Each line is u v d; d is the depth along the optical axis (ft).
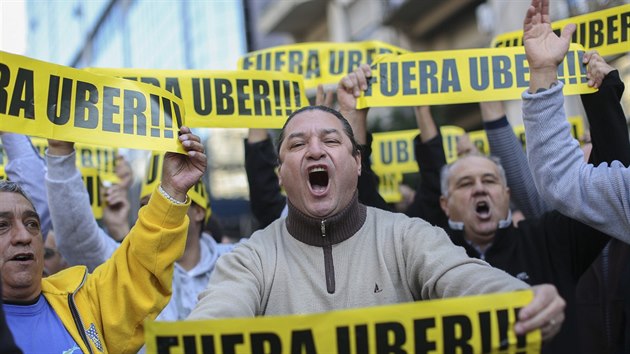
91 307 8.31
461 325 6.10
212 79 10.70
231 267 7.61
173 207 8.23
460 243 11.98
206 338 6.16
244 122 10.71
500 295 6.11
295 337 6.14
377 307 6.15
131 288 8.19
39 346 7.73
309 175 7.88
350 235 7.66
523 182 12.72
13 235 7.94
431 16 62.44
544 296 6.06
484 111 12.80
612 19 10.95
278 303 7.51
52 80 8.21
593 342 11.07
